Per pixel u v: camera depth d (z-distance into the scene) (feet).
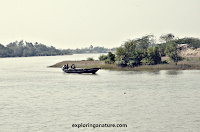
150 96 111.65
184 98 106.93
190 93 117.29
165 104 96.84
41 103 100.17
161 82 151.23
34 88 136.87
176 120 77.66
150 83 148.15
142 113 85.20
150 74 191.01
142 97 109.81
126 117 81.15
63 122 77.10
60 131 70.08
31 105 97.09
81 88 134.62
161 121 77.05
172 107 92.27
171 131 69.31
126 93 119.03
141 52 246.47
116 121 77.46
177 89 127.75
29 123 76.23
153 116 81.87
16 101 104.22
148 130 70.28
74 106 94.89
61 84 149.89
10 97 112.57
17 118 80.89
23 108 92.68
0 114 85.20
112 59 264.11
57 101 103.50
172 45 242.99
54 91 126.62
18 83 157.07
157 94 115.96
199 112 85.46
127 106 94.27
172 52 237.45
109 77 178.29
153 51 243.19
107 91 124.77
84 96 112.88
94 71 201.98
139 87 135.33
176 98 107.14
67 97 111.14
